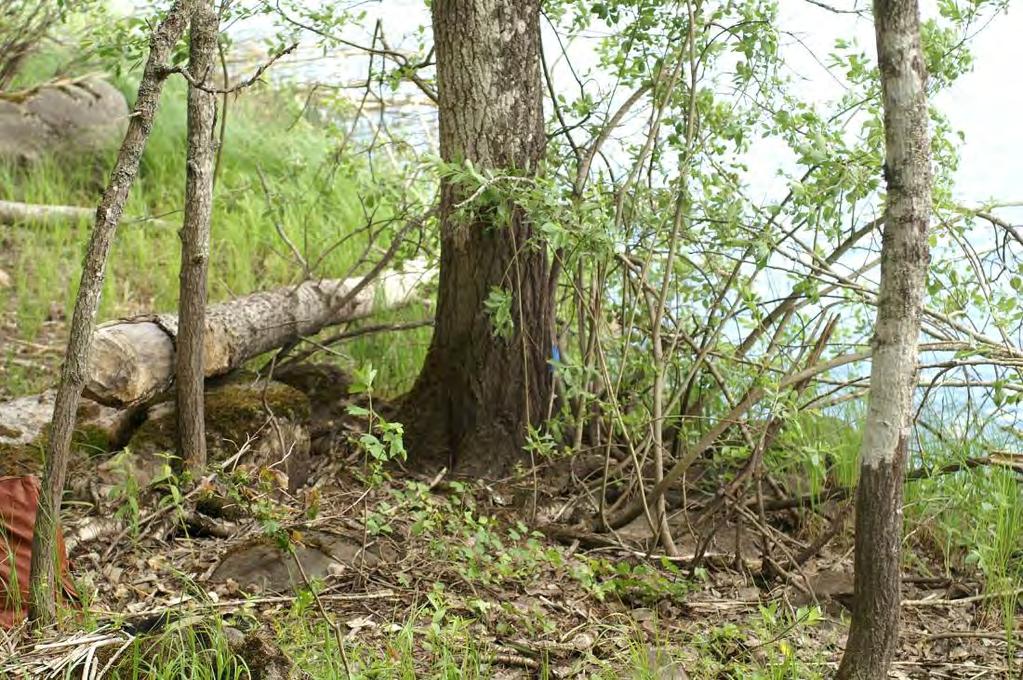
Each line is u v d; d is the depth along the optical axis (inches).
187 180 191.2
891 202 125.1
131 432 206.8
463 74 203.8
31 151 367.2
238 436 203.6
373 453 151.3
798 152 188.7
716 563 191.6
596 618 166.4
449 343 218.5
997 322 190.9
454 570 175.2
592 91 231.5
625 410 223.9
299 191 342.3
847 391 235.8
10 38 366.9
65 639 142.7
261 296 238.5
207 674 135.4
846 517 190.9
